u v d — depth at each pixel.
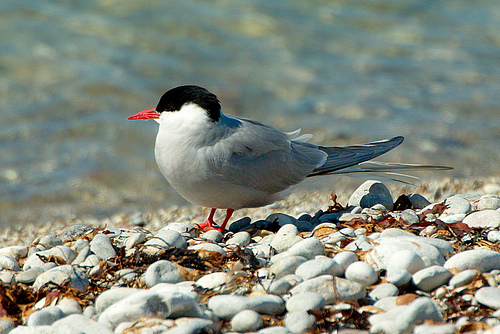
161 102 7.52
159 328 4.78
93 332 4.79
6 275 6.16
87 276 6.14
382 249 5.96
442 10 25.28
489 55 21.83
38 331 4.85
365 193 8.80
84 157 14.64
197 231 7.80
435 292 5.33
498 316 4.91
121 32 21.02
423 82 19.34
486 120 16.36
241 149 7.49
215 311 5.15
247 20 22.42
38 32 20.41
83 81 17.98
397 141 9.04
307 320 4.90
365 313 5.07
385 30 23.42
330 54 21.23
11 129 15.76
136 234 7.05
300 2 23.97
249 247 6.92
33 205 12.52
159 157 7.57
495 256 5.67
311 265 5.62
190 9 22.55
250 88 18.56
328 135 15.55
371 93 18.38
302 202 11.94
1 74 18.14
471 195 8.80
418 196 8.83
